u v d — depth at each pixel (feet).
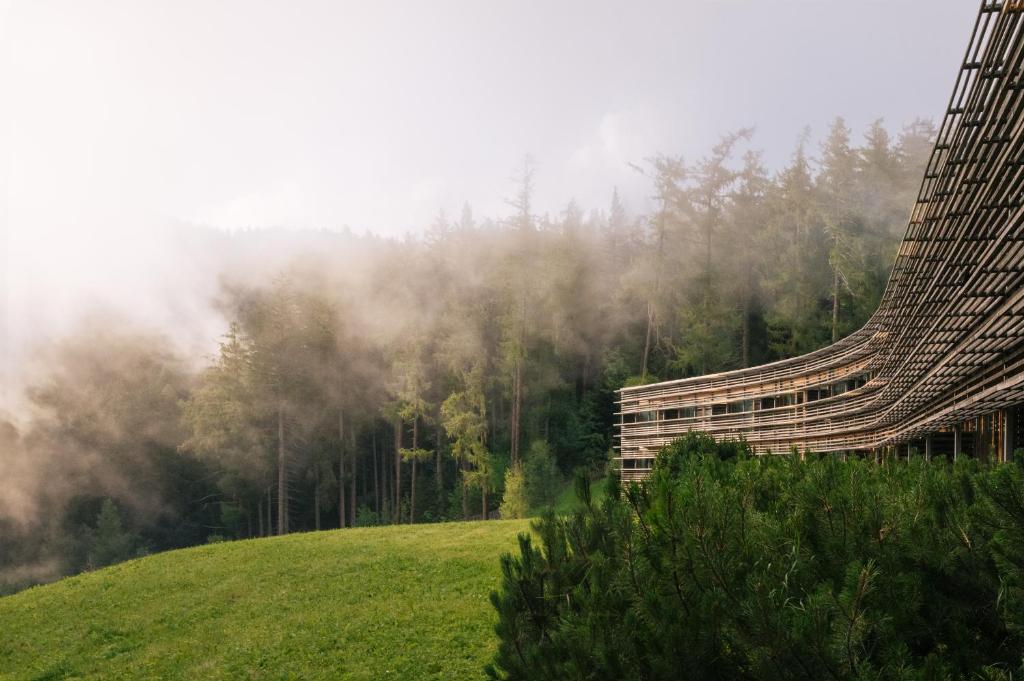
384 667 47.29
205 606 67.05
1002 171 27.96
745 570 19.35
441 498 225.56
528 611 25.43
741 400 149.28
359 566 73.67
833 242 207.72
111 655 58.29
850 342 112.68
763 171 234.17
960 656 16.75
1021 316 42.14
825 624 15.72
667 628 18.20
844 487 21.43
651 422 178.81
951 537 18.81
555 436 235.20
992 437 74.95
